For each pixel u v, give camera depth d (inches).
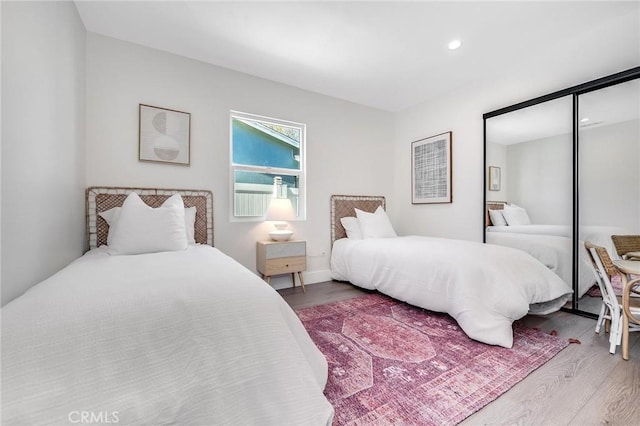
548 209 99.4
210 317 34.4
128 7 78.7
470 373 56.9
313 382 36.2
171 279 42.6
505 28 89.0
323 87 133.4
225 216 113.3
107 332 29.5
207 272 47.8
